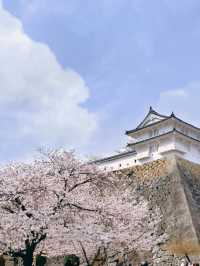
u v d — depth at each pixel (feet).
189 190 84.58
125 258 70.85
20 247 46.21
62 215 48.21
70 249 58.44
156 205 84.74
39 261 67.82
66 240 50.96
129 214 63.41
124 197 71.36
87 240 50.62
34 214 46.16
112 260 68.95
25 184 49.19
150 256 72.18
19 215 45.85
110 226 55.72
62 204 49.52
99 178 58.13
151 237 68.08
